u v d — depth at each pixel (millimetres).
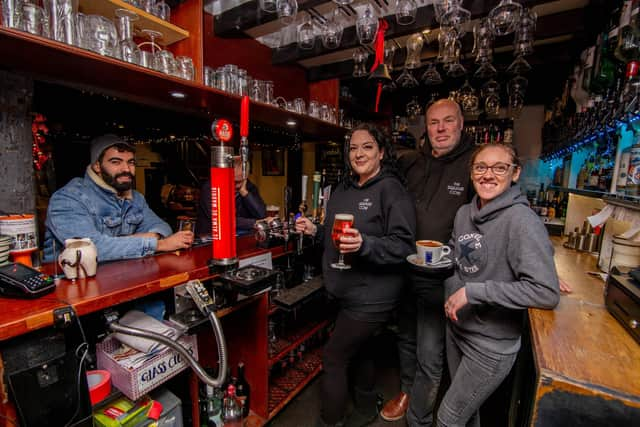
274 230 1522
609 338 964
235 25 1899
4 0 933
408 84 2738
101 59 1087
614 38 1600
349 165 1512
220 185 908
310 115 2447
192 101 1817
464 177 1497
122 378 957
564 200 3367
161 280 1019
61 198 1347
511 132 4148
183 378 1287
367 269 1381
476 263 1160
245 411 1618
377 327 1430
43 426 770
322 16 1905
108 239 1246
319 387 2002
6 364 724
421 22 1814
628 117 1441
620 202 1549
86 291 900
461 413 1192
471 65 2750
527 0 1511
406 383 1813
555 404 790
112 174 1424
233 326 1631
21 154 1229
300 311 2035
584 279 1510
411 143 4621
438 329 1527
